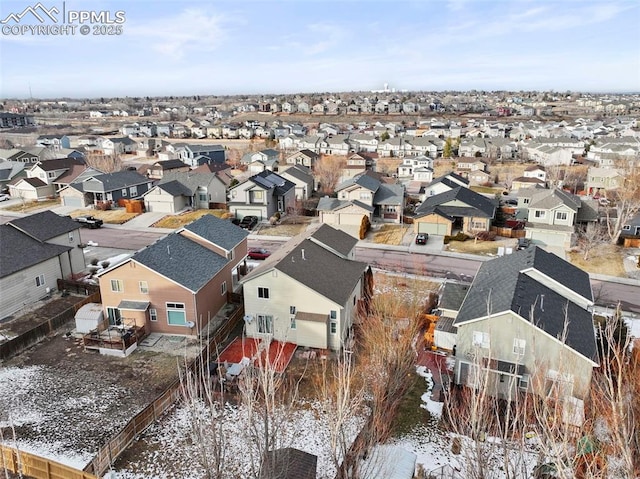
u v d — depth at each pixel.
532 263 25.94
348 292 27.16
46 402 21.83
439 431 20.08
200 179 61.25
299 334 26.39
